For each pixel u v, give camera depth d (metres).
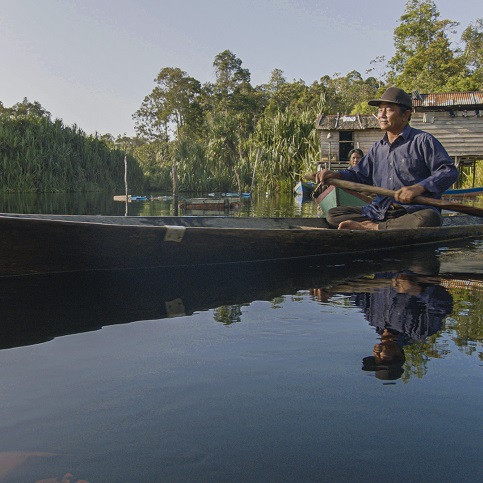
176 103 57.78
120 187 29.09
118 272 3.33
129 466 1.01
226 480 0.97
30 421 1.20
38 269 3.16
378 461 1.03
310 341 1.81
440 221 4.75
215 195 21.30
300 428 1.17
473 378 1.45
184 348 1.74
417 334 1.89
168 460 1.04
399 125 4.46
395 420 1.20
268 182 21.88
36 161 24.77
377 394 1.34
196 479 0.97
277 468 1.01
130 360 1.61
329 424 1.18
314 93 43.09
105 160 28.52
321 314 2.21
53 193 23.83
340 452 1.06
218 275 3.30
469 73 35.88
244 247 3.70
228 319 2.13
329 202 8.03
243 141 31.67
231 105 54.56
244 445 1.09
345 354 1.66
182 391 1.37
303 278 3.19
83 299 2.54
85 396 1.34
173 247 3.43
